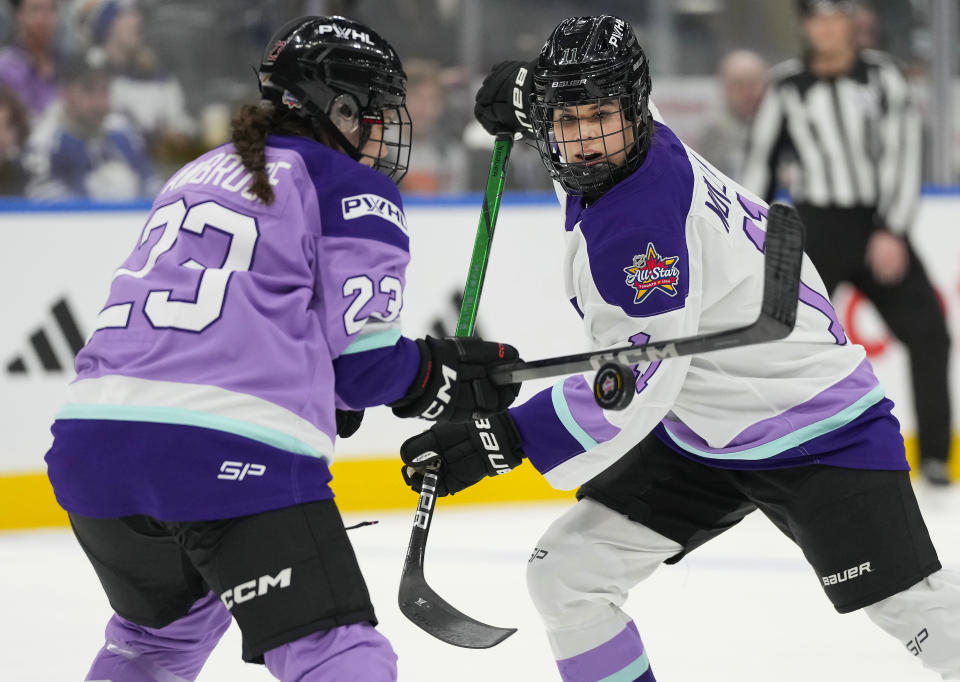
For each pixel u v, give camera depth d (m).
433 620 7.80
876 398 7.80
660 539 8.43
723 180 8.12
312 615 6.16
